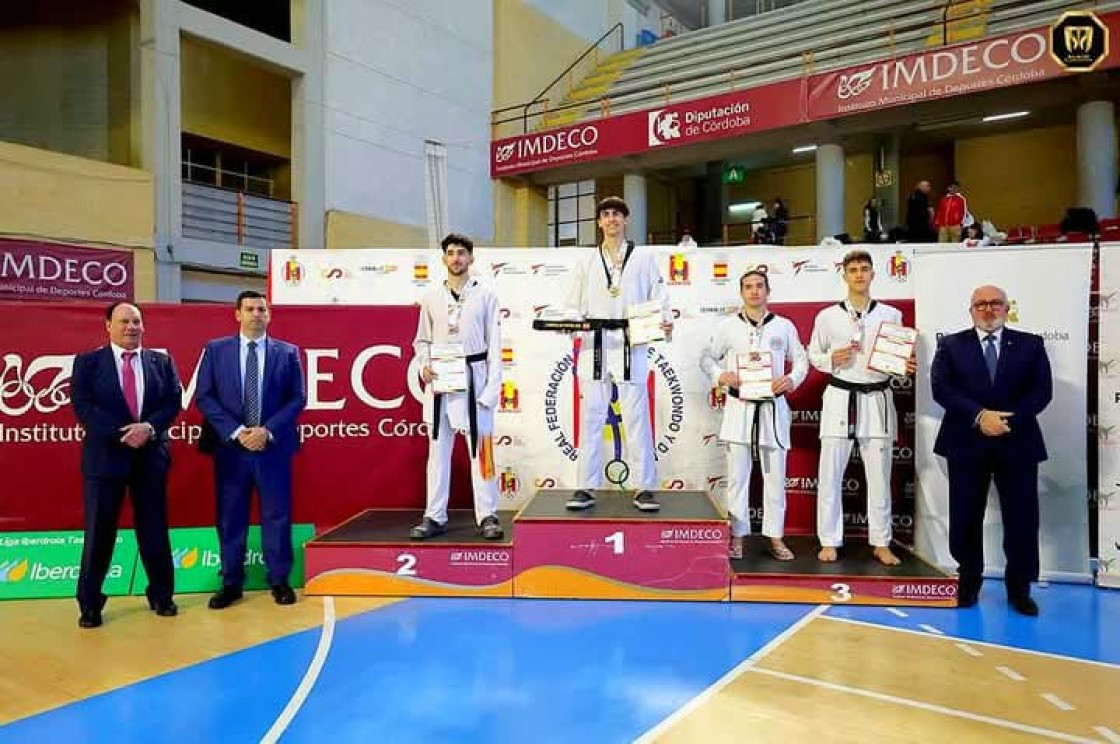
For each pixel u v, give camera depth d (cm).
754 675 300
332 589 405
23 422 456
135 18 1008
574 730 254
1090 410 460
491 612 377
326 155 1171
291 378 405
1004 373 379
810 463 498
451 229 1390
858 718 262
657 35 2125
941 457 444
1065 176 1438
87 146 1048
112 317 361
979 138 1524
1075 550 431
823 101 1166
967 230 892
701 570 395
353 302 566
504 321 520
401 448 505
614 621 364
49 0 1042
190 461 477
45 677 300
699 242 1875
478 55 1459
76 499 459
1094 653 325
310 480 501
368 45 1233
